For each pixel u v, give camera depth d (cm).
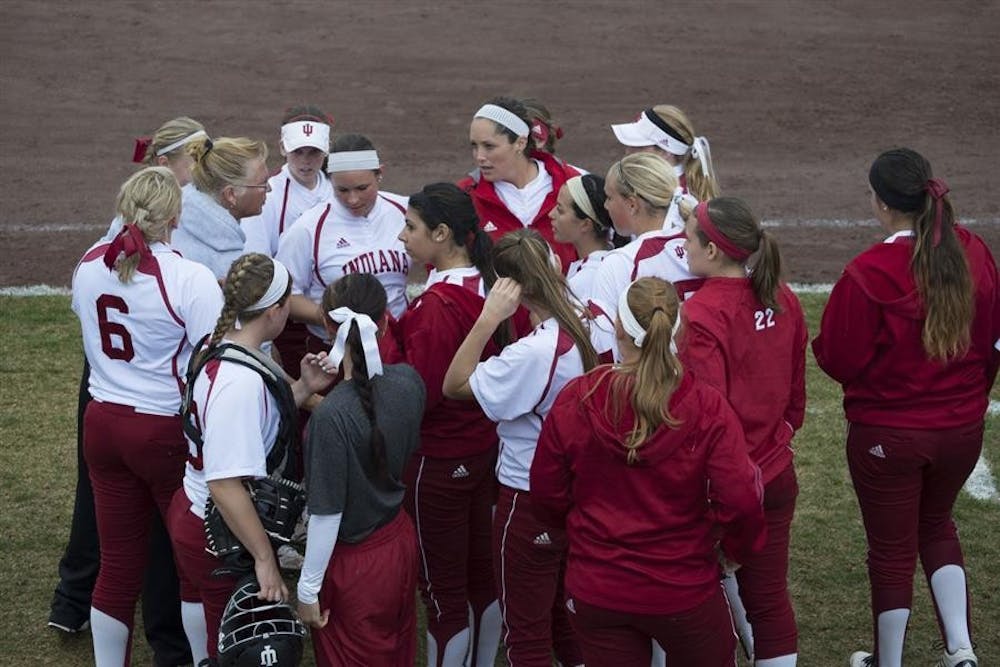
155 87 5506
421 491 1870
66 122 5191
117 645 1884
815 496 2639
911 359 1800
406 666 1680
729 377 1675
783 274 1739
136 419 1780
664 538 1475
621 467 1464
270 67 5728
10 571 2302
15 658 2056
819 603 2247
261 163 1991
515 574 1744
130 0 6312
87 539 2069
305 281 2277
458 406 1841
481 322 1664
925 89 5700
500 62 5859
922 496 1938
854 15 6444
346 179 2155
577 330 1656
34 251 4088
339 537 1582
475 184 2370
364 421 1534
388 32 6119
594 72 5791
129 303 1748
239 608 1581
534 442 1695
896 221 1795
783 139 5247
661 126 2153
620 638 1527
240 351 1597
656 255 1828
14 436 2836
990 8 6544
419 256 1867
